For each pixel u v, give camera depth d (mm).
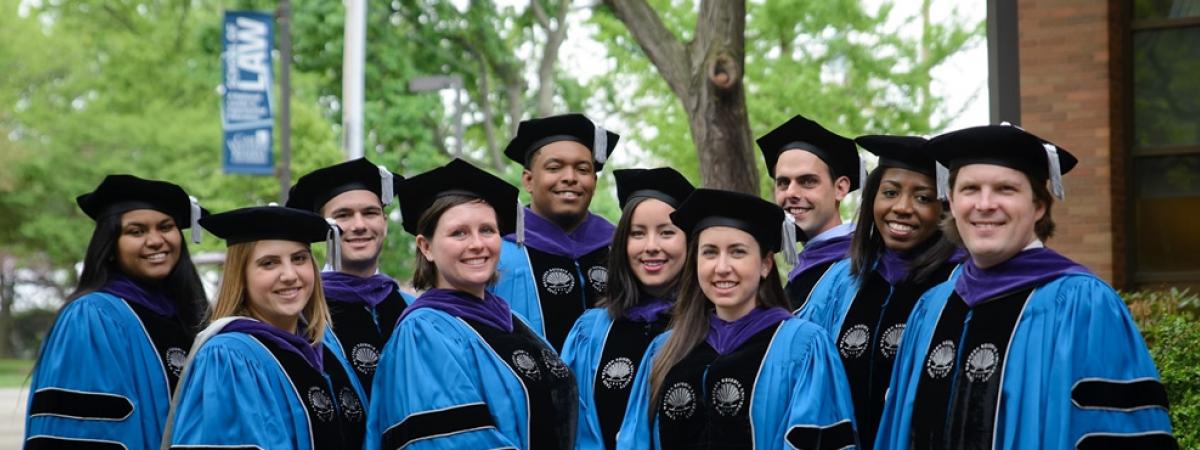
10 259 44906
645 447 5633
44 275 47000
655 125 22281
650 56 10312
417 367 5359
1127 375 4723
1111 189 10812
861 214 6031
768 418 5375
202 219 5469
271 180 25953
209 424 5141
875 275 6008
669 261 6195
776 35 21547
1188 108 10977
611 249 6305
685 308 5723
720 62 9984
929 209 5836
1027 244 5008
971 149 4953
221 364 5219
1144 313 8594
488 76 27641
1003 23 11070
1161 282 10977
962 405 4953
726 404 5445
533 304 6754
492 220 5602
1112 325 4758
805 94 20938
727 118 10070
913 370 5219
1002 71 11070
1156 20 11008
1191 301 8984
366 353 6371
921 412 5105
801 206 6520
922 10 22422
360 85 17312
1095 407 4691
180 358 6184
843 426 5309
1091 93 10836
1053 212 10945
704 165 10141
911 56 22188
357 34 17328
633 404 5762
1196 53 10961
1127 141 11047
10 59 34281
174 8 31828
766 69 21484
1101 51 10797
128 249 6164
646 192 6254
